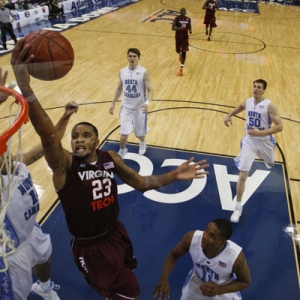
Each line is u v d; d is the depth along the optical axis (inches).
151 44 466.6
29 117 62.9
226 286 99.7
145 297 122.4
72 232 85.4
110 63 364.2
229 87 326.3
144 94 196.4
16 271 89.7
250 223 159.9
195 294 109.5
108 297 87.8
